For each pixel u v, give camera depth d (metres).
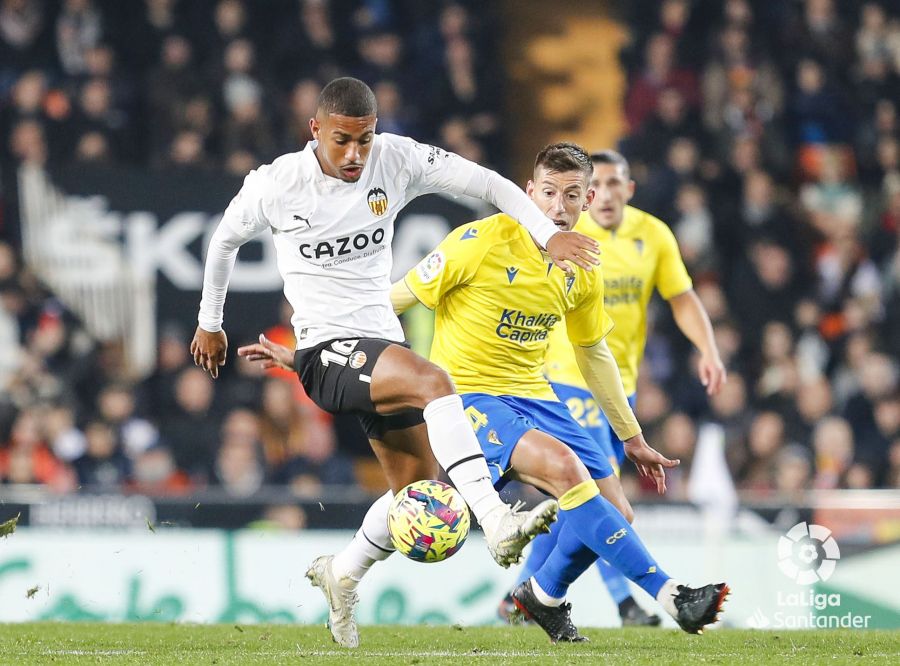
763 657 14.70
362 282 15.05
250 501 23.42
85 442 32.69
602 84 46.03
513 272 17.02
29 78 38.81
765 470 34.31
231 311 35.34
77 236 36.50
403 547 14.56
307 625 19.19
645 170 41.12
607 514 15.88
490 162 42.19
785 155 42.72
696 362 36.41
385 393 14.50
